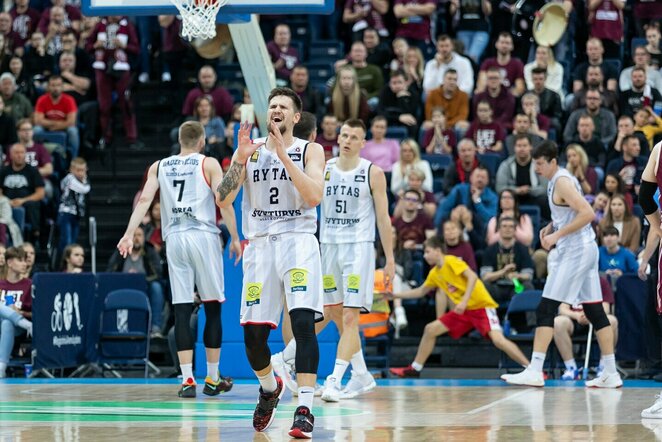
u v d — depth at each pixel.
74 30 22.31
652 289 13.66
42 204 18.22
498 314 15.46
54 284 14.27
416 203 16.12
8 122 19.34
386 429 7.74
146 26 21.81
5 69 21.22
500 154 17.89
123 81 20.31
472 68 20.77
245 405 9.81
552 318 11.98
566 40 20.97
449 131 18.62
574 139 18.14
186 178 10.76
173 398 10.56
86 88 20.89
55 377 14.90
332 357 12.95
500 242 15.38
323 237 10.56
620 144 17.52
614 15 20.84
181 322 10.65
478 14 21.31
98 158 20.34
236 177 7.48
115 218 19.38
